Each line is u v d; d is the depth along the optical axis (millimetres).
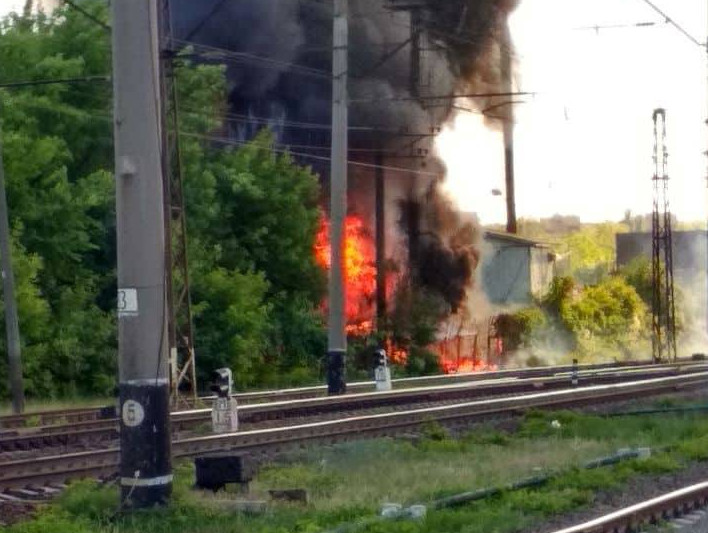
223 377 20797
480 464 16578
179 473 15016
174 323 27094
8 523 11859
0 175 28500
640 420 22672
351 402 26984
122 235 12008
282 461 16969
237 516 11836
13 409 28391
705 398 29188
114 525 11477
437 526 11227
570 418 23219
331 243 30578
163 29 26719
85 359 36844
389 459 17234
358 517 11609
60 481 14906
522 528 11414
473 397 31156
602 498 13375
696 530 11758
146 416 11984
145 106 11992
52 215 35938
